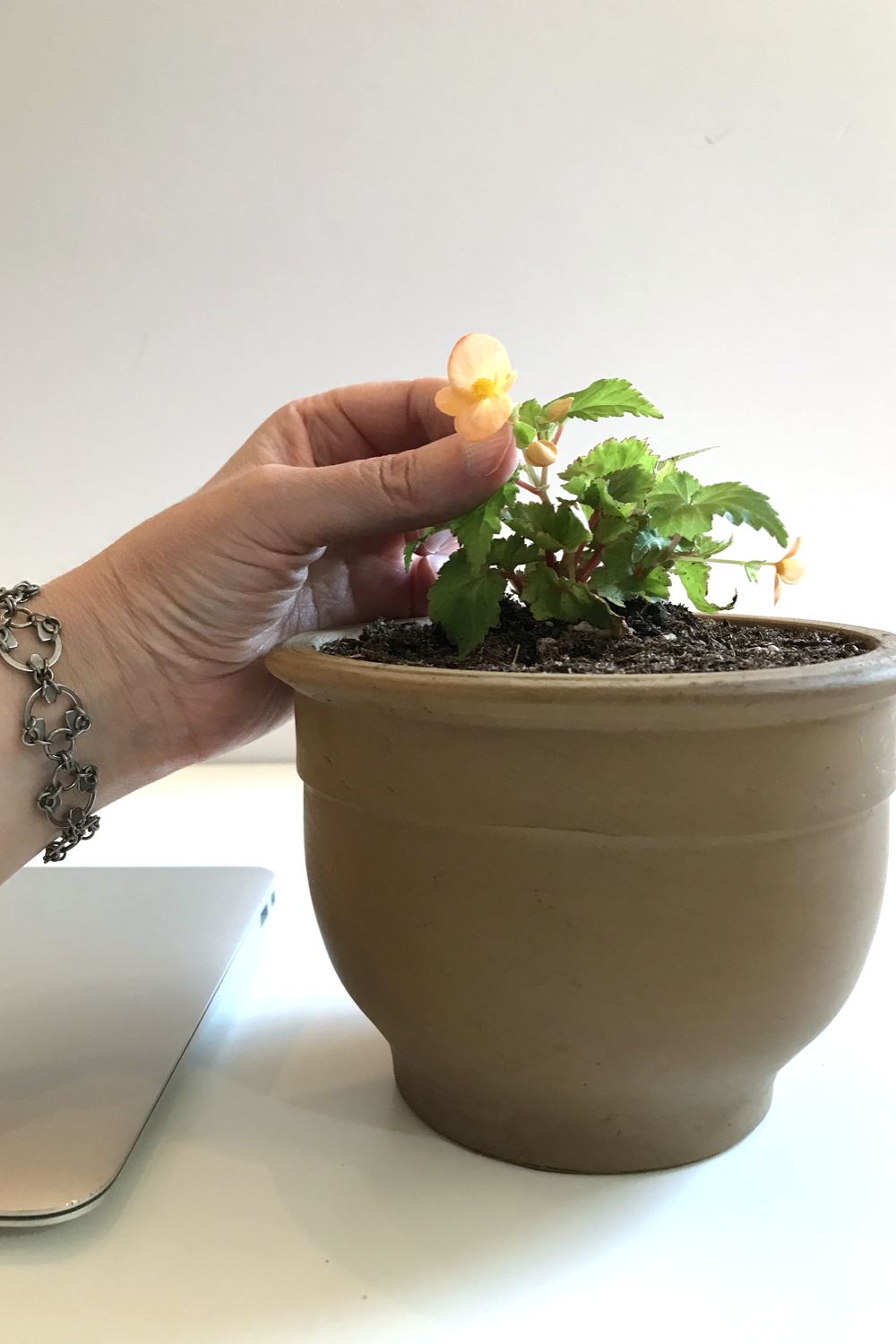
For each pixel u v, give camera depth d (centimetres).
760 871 24
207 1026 35
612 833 23
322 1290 24
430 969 25
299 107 57
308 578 40
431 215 59
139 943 39
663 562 31
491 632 31
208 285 60
